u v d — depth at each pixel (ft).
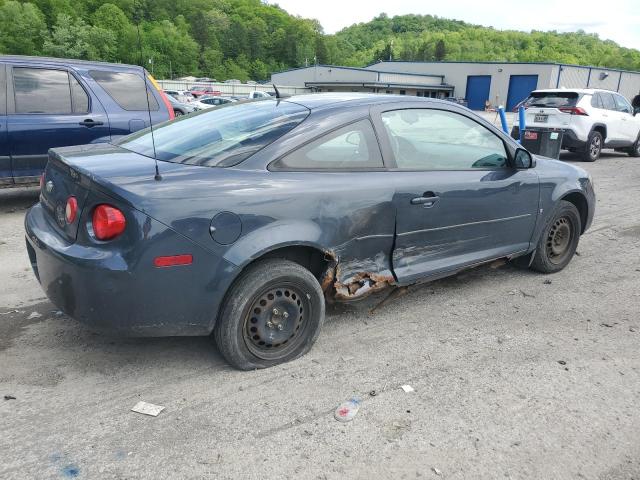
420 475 7.74
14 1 341.00
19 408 8.89
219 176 9.45
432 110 12.64
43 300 13.21
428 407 9.36
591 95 43.34
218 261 9.20
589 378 10.52
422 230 11.99
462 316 13.19
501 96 186.39
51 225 9.96
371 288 11.50
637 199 28.63
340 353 11.12
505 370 10.70
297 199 9.95
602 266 17.42
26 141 20.58
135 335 9.12
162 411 8.97
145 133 12.32
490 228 13.55
